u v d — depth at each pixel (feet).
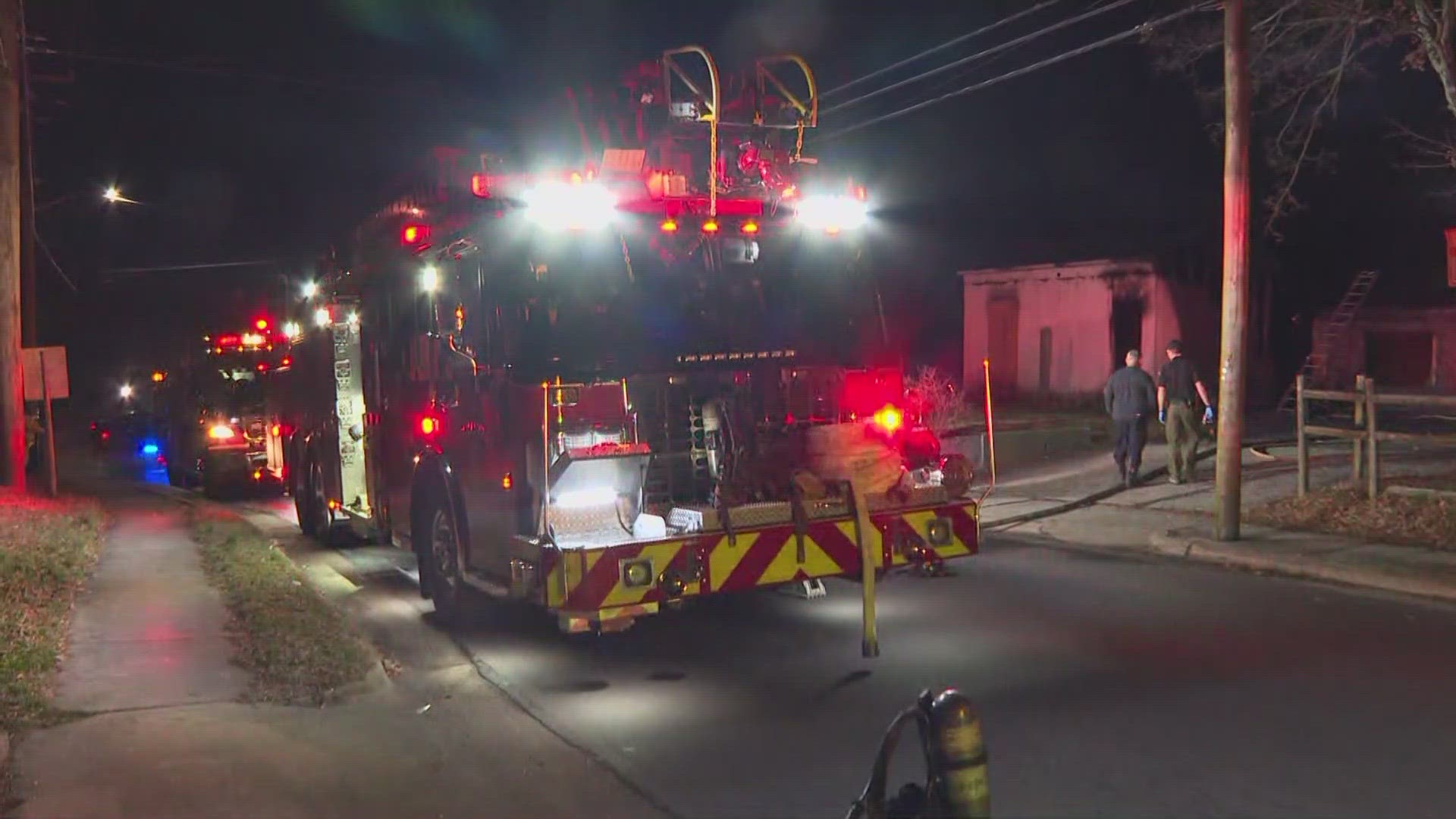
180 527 47.21
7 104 56.39
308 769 18.49
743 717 21.71
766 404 25.98
